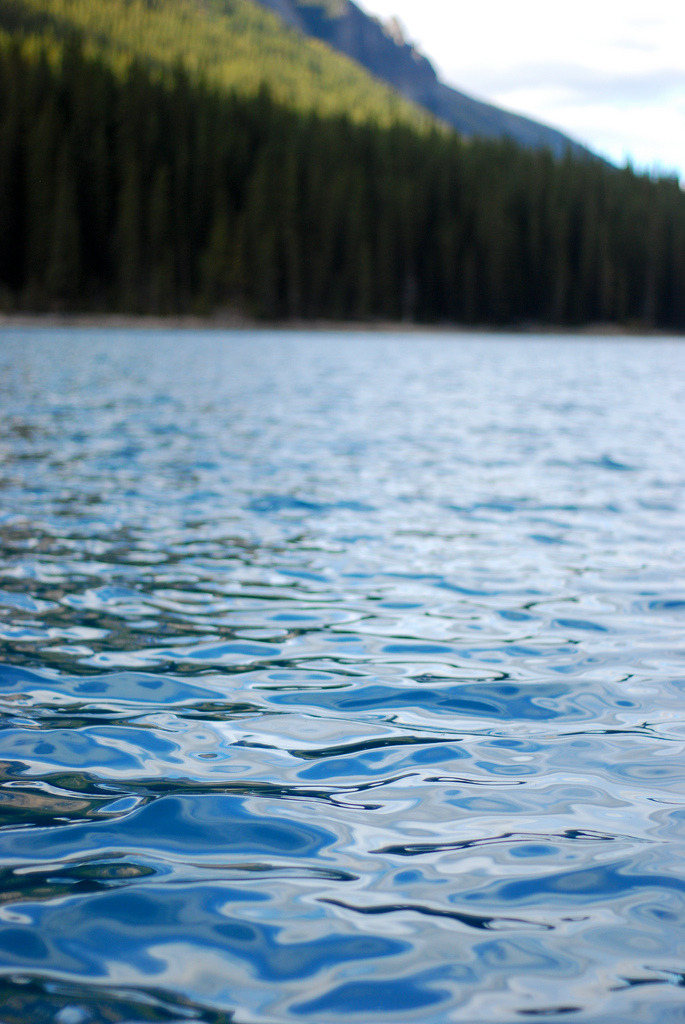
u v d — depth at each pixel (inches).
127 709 166.4
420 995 90.2
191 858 116.1
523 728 160.9
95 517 328.5
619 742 155.1
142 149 3265.3
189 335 2605.8
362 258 3368.6
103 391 840.9
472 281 3555.6
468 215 3631.9
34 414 640.4
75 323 2960.1
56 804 130.3
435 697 175.0
